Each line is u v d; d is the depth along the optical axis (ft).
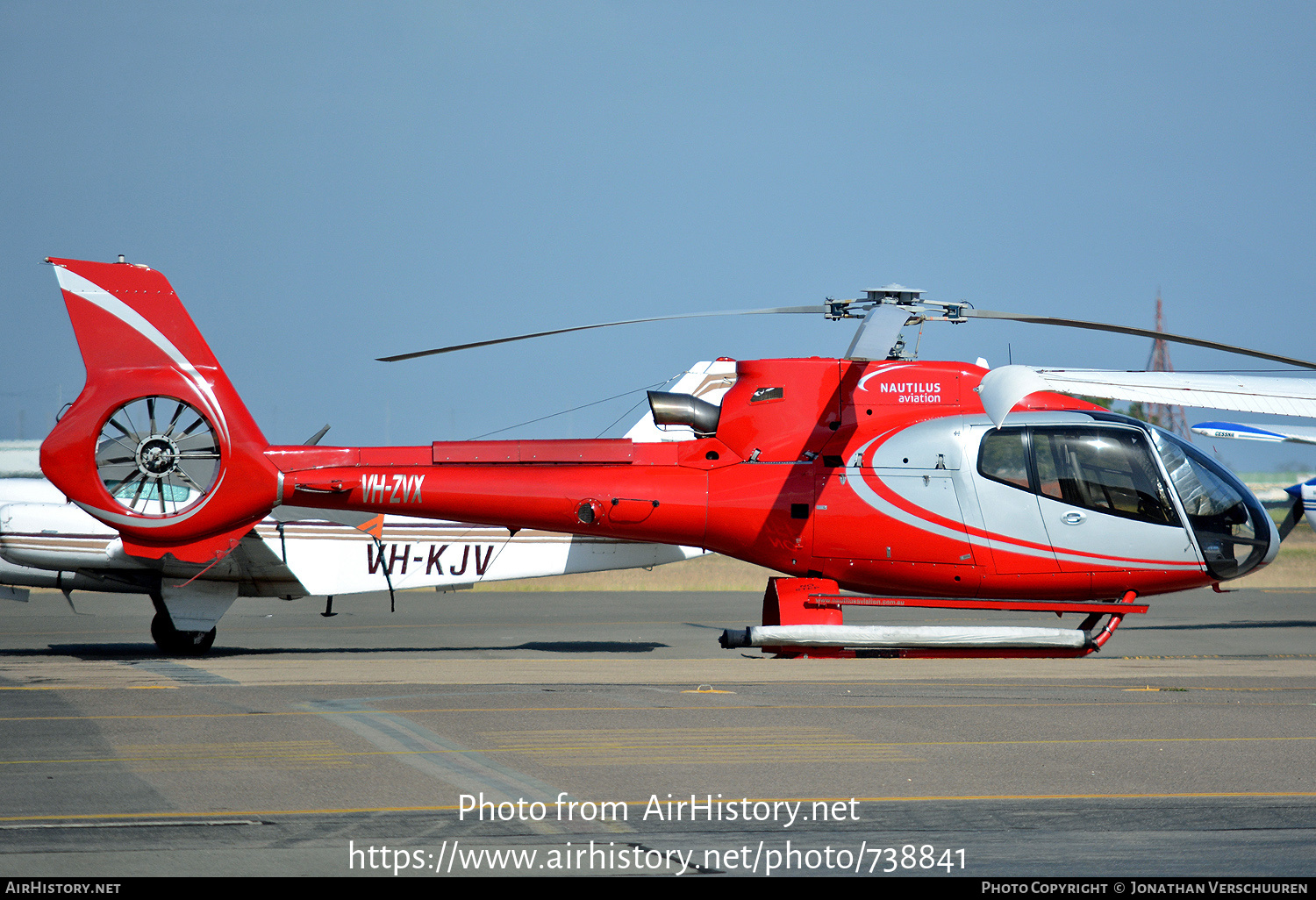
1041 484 184.65
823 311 180.75
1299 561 554.87
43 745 107.65
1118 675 166.30
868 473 185.26
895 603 183.73
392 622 289.33
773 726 119.65
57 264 179.63
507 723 120.37
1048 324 179.93
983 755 106.93
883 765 102.63
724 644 179.73
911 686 150.61
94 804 86.53
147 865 72.90
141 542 181.37
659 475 187.52
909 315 160.76
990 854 78.13
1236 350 170.81
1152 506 185.06
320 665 176.76
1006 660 187.42
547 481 186.39
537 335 178.19
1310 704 136.87
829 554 186.29
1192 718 126.52
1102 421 188.75
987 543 184.03
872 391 188.55
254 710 127.54
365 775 96.89
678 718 124.26
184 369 182.70
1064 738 115.14
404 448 188.14
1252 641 244.42
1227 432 278.46
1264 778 99.25
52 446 178.09
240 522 184.24
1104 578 185.68
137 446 180.96
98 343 180.96
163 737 111.65
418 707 130.11
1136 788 95.66
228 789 91.71
